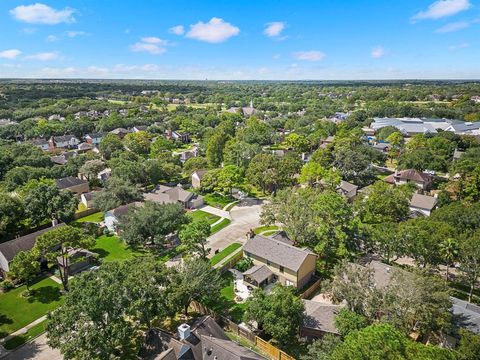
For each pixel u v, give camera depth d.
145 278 35.69
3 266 53.28
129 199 78.56
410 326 38.34
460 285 50.34
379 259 56.34
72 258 54.75
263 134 147.62
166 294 36.81
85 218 77.75
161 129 173.38
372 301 37.69
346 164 96.50
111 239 67.94
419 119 177.62
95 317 31.59
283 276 51.44
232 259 56.94
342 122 168.38
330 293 43.97
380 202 65.00
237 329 40.75
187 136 168.38
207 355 32.59
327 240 53.59
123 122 175.75
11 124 162.88
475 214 54.00
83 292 32.38
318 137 138.38
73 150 138.50
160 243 62.50
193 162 107.69
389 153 120.50
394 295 36.62
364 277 39.97
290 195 68.50
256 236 57.91
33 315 44.72
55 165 99.94
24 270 47.22
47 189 68.81
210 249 58.56
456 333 37.03
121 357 35.94
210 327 36.56
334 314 40.03
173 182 102.25
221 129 146.00
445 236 47.34
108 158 123.88
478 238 44.94
